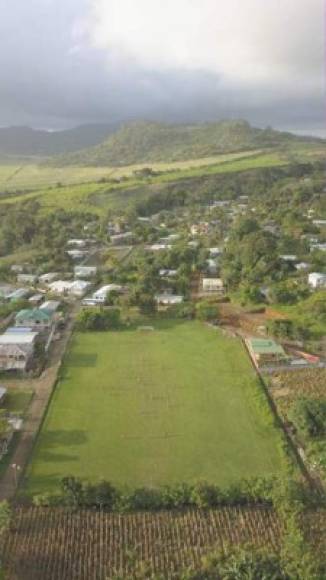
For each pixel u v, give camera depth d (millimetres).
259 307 112875
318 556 42500
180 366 82875
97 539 46344
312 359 84125
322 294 111812
